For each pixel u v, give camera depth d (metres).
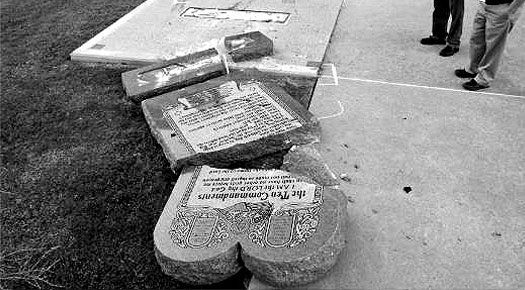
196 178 2.14
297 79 3.12
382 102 2.84
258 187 2.04
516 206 2.07
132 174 2.37
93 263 1.91
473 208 2.07
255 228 1.84
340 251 1.83
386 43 3.59
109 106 2.94
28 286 1.84
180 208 1.98
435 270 1.80
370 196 2.16
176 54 3.42
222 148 2.32
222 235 1.82
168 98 2.78
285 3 4.29
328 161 2.38
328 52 3.47
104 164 2.45
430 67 3.22
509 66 3.19
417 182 2.23
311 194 1.96
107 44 3.64
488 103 2.80
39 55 3.62
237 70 3.12
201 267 1.74
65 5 4.59
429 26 3.83
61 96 3.07
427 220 2.02
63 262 1.92
